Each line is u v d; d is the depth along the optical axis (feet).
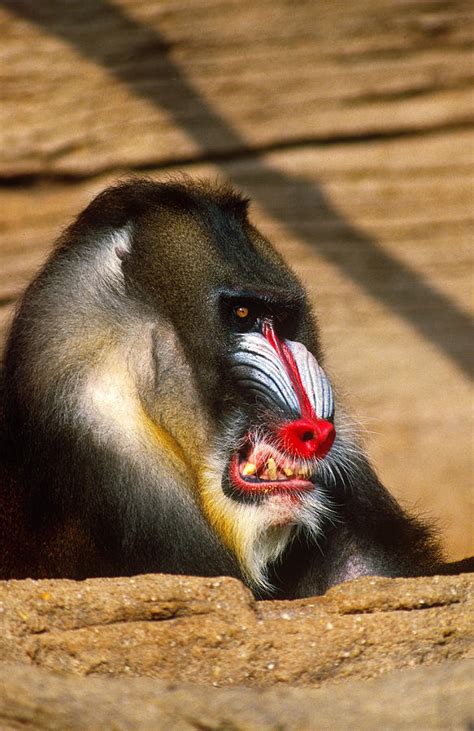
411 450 70.64
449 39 72.33
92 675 25.18
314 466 34.60
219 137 71.92
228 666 25.13
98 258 36.06
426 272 73.67
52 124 70.49
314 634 25.41
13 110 70.18
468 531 66.95
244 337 35.70
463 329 73.36
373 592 26.37
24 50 70.28
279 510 34.53
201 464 35.24
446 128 73.00
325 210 73.10
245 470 34.94
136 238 36.19
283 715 22.94
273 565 36.86
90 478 34.19
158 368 35.29
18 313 36.37
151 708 23.32
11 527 35.06
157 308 35.58
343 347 72.64
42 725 22.86
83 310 35.32
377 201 73.31
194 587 26.17
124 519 34.12
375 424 71.41
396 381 72.38
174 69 71.41
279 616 25.98
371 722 22.48
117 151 70.85
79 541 34.27
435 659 25.30
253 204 72.23
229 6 71.46
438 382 72.64
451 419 71.87
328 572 37.11
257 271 36.24
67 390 34.58
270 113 72.38
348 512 37.35
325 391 34.83
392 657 25.27
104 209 36.94
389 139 73.20
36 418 34.65
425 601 26.20
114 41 70.90
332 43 72.18
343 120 72.74
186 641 25.39
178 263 35.81
